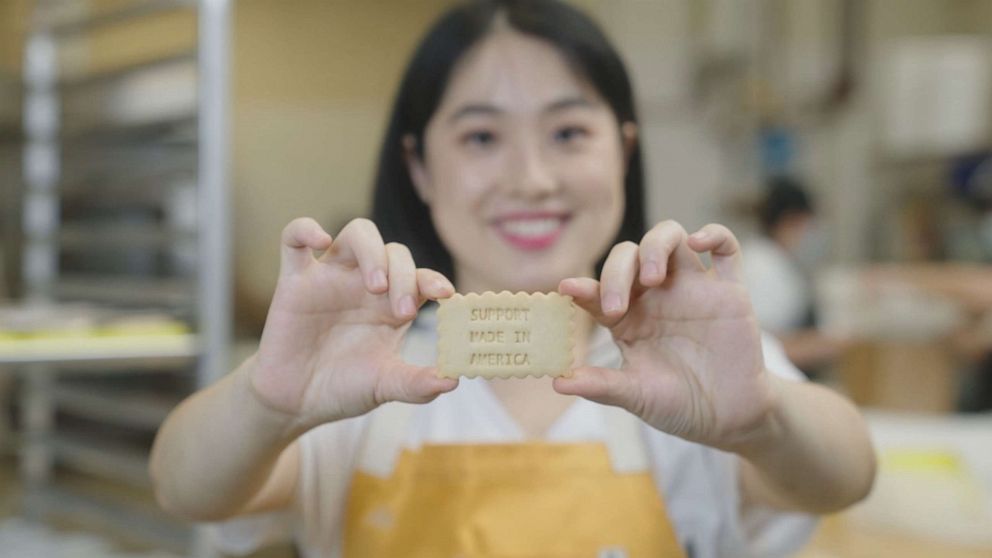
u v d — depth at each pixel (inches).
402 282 26.1
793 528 35.8
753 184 132.4
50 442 56.3
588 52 34.8
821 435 29.8
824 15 135.3
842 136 138.8
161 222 61.2
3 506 58.1
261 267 113.9
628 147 38.0
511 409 36.7
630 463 35.0
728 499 35.2
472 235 35.3
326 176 118.6
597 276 38.4
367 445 35.6
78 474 66.6
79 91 56.2
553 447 35.1
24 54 58.1
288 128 116.8
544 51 34.8
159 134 49.9
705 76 133.0
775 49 134.0
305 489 34.9
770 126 130.0
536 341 26.5
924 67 122.0
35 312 51.2
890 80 130.6
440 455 35.2
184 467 30.0
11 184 59.4
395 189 38.4
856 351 68.9
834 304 97.0
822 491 30.6
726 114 132.4
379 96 120.8
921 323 87.9
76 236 55.3
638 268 27.0
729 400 27.0
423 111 36.0
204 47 44.5
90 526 54.8
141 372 60.6
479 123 34.9
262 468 29.6
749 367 26.9
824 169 138.8
